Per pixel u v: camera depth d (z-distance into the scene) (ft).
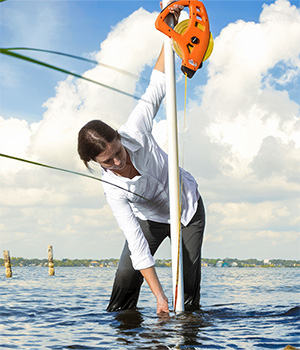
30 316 8.87
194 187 9.18
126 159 7.70
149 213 9.11
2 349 5.58
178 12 7.15
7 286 22.52
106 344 5.73
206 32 6.79
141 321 7.57
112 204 8.09
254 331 6.32
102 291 17.81
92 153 6.83
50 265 45.57
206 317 7.68
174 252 7.59
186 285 9.33
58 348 5.58
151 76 8.48
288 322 7.13
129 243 7.92
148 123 8.14
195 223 9.18
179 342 5.65
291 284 21.50
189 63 6.70
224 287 18.79
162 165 8.27
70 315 8.90
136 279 9.31
